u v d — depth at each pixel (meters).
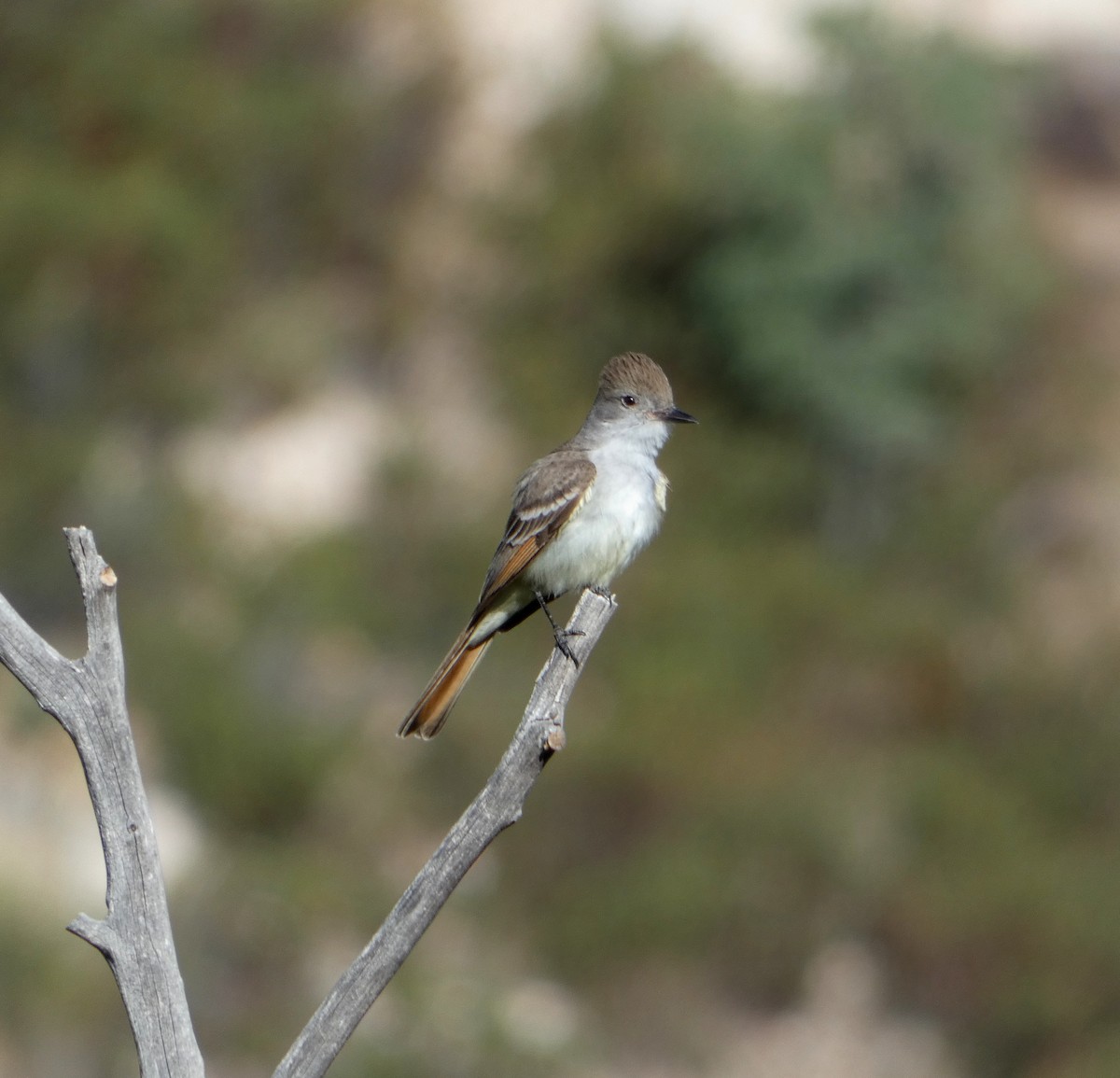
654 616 21.47
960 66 24.28
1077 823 18.39
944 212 24.20
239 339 26.95
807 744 19.70
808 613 21.45
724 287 24.38
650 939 16.61
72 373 26.77
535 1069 14.77
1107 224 25.44
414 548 23.12
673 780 18.52
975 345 24.19
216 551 23.14
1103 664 20.17
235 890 16.89
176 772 19.36
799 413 24.22
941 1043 15.66
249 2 30.61
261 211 29.16
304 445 25.42
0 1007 14.76
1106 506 22.61
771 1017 16.03
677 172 26.25
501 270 27.80
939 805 18.08
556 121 28.17
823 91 24.89
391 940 3.78
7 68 29.98
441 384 26.62
